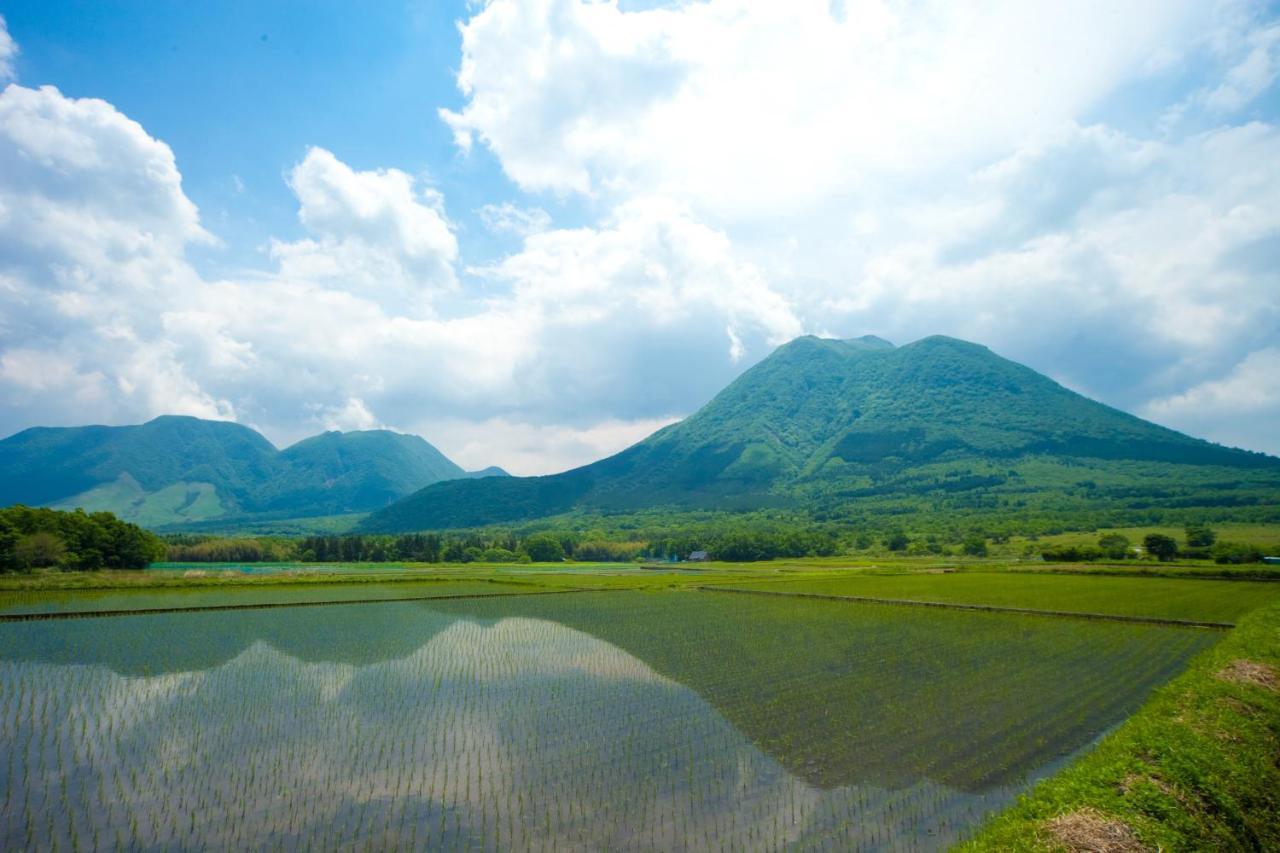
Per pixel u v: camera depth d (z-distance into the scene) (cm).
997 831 1482
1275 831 1520
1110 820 1395
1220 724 1975
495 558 17350
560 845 1600
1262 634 3406
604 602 6881
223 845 1581
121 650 3962
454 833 1656
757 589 8081
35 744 2291
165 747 2264
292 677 3316
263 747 2269
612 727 2534
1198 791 1553
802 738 2420
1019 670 3550
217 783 1955
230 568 12362
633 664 3694
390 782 1977
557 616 5766
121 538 9888
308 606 6316
